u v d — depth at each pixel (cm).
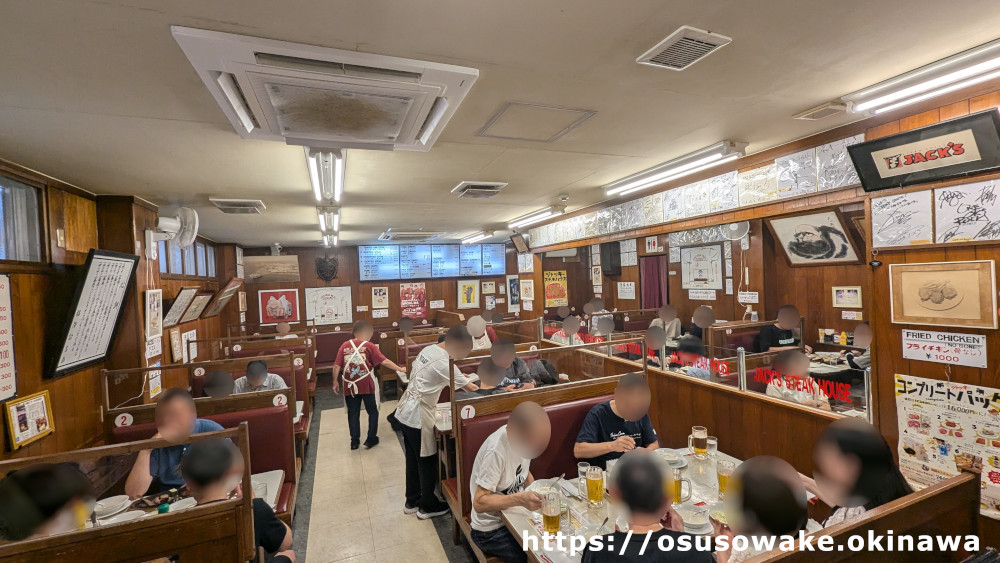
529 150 323
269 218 577
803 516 132
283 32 158
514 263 1129
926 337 240
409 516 343
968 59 191
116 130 244
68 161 290
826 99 248
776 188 358
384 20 153
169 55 169
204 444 166
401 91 197
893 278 254
